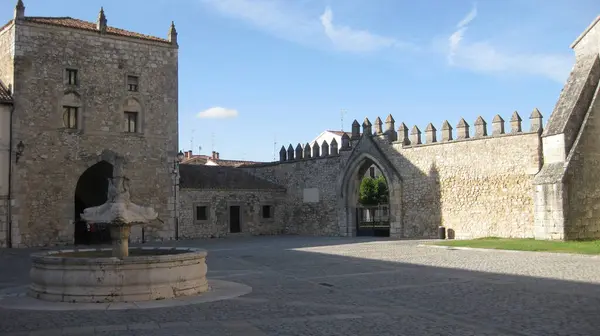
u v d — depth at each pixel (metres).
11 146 32.91
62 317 9.95
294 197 45.47
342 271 17.56
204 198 41.25
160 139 38.66
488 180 32.62
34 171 33.56
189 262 12.62
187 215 40.09
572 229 26.78
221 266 19.98
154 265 11.98
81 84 35.66
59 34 35.00
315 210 43.44
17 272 19.12
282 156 47.03
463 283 13.98
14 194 32.78
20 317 10.00
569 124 27.73
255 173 49.22
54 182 34.25
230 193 42.91
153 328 8.96
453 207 34.38
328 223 42.19
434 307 10.70
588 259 19.02
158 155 38.50
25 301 11.75
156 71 38.88
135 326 9.12
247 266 19.88
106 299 11.56
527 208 30.61
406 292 12.76
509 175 31.58
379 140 39.16
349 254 24.00
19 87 33.38
